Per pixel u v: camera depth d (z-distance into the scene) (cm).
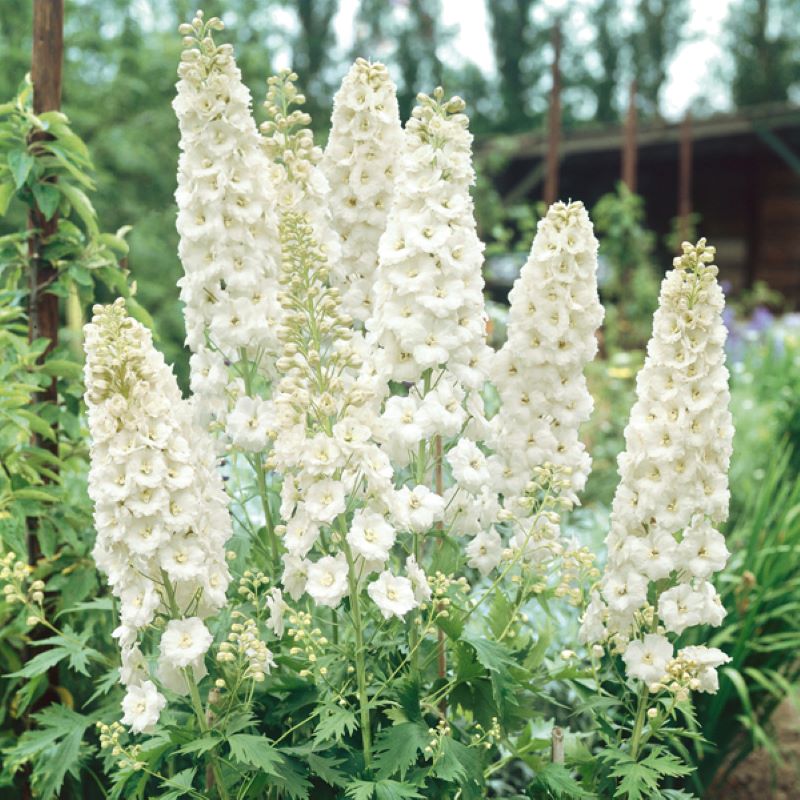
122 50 999
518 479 281
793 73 3566
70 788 316
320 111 1366
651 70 3550
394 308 254
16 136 335
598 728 300
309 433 243
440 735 244
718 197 1669
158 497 220
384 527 239
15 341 335
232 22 1142
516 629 293
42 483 337
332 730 229
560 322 271
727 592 414
